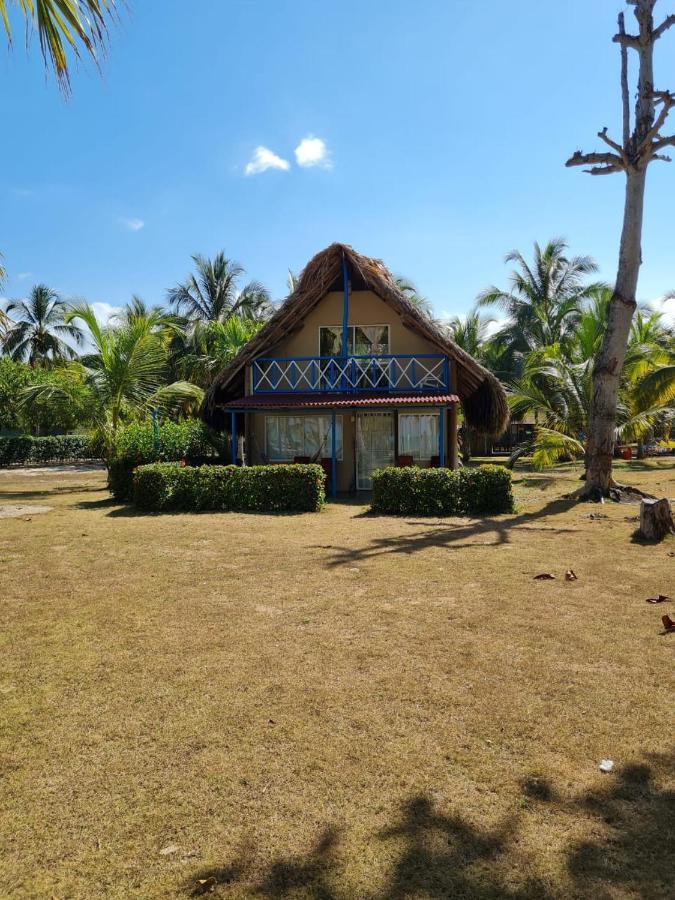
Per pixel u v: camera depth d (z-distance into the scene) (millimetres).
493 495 12359
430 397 16828
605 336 14562
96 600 6180
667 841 2559
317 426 18562
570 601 5977
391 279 18984
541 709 3727
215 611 5754
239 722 3598
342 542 9164
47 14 4117
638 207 13891
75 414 18891
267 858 2482
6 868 2439
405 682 4133
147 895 2303
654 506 9312
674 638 4914
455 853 2500
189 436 18641
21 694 4004
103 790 2943
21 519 12141
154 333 19844
